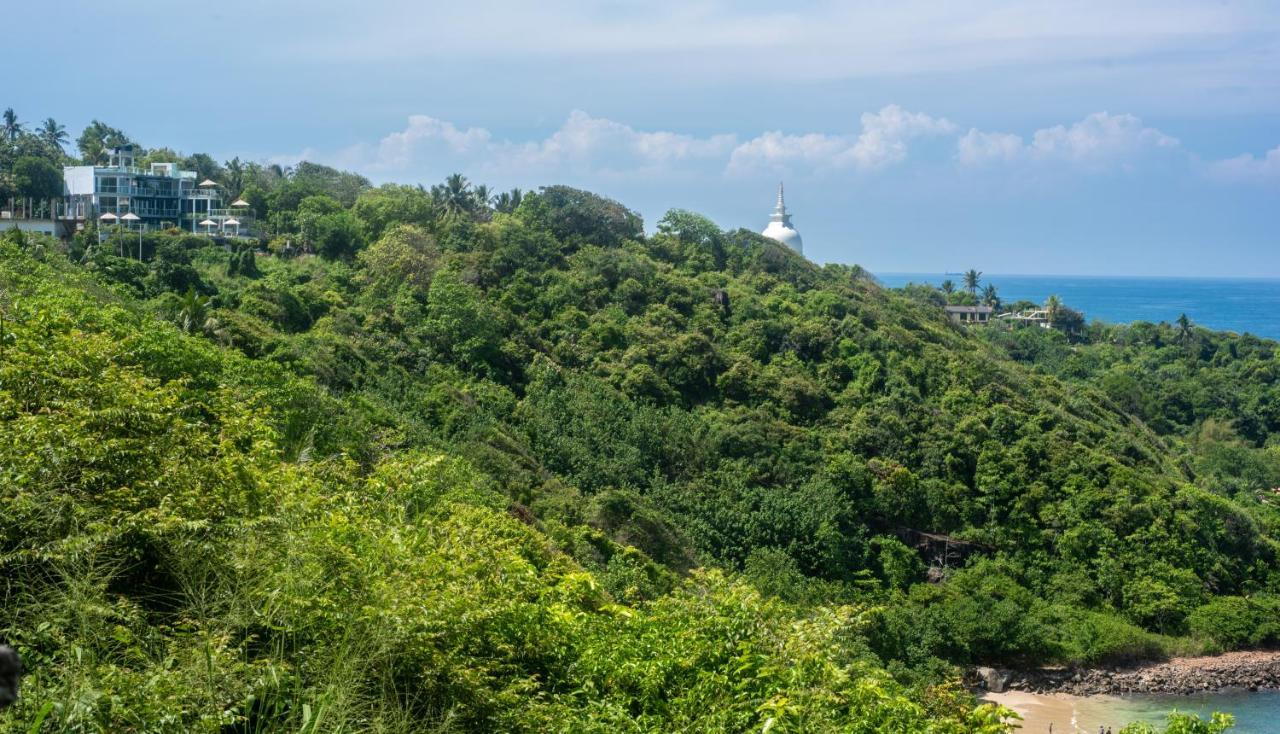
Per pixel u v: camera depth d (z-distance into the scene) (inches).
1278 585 2452.0
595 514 1792.6
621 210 3846.0
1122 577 2314.2
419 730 420.5
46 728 323.9
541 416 2237.9
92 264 2178.9
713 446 2338.8
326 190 3991.1
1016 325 5728.3
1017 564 2338.8
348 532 517.3
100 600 382.6
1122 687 2033.7
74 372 549.3
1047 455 2571.4
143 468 479.5
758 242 3941.9
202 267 2763.3
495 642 501.4
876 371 2763.3
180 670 366.0
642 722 485.7
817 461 2405.3
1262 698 2012.8
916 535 2340.1
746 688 518.0
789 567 2062.0
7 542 402.0
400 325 2493.8
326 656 416.8
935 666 1931.6
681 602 601.0
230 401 823.1
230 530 447.2
